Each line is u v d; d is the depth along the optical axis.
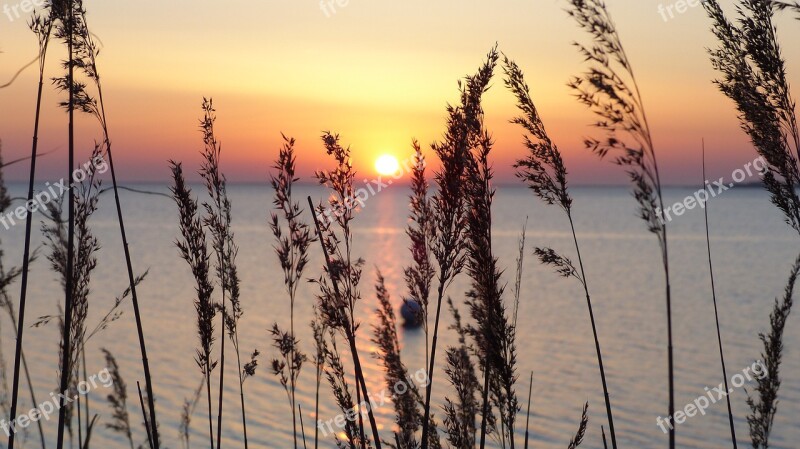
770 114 5.10
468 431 5.20
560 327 38.03
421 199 4.29
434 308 29.80
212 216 5.09
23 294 4.64
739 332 36.69
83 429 15.10
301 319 37.91
